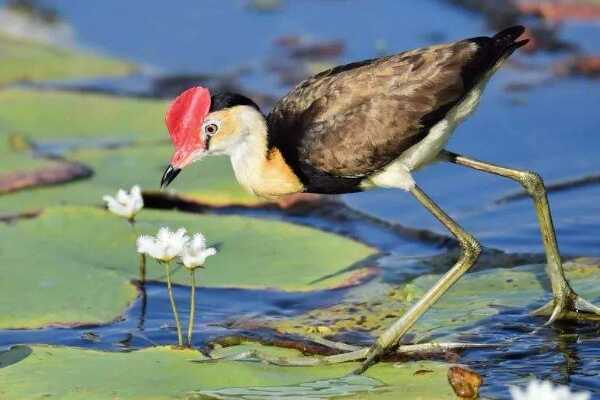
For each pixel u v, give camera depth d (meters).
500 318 10.04
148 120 15.62
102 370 8.91
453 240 12.07
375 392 8.63
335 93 9.95
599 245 11.60
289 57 18.14
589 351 9.42
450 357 9.41
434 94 9.74
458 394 8.43
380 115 9.80
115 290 10.67
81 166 13.89
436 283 9.77
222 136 10.23
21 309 10.30
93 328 10.15
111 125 15.48
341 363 9.31
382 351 9.36
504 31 10.06
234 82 17.23
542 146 14.24
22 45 19.09
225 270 11.07
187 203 13.19
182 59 18.41
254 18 19.84
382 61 10.03
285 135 10.11
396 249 11.99
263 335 10.02
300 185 10.28
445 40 18.16
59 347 9.34
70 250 11.46
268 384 8.79
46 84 17.56
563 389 6.58
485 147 14.31
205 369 8.95
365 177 10.12
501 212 12.66
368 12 19.66
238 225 11.98
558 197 12.85
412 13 19.44
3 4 20.98
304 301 10.73
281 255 11.35
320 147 9.94
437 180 13.65
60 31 19.80
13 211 12.80
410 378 8.91
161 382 8.74
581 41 17.84
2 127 15.24
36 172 13.70
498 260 11.45
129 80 17.70
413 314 9.50
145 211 12.42
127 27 19.77
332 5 20.14
